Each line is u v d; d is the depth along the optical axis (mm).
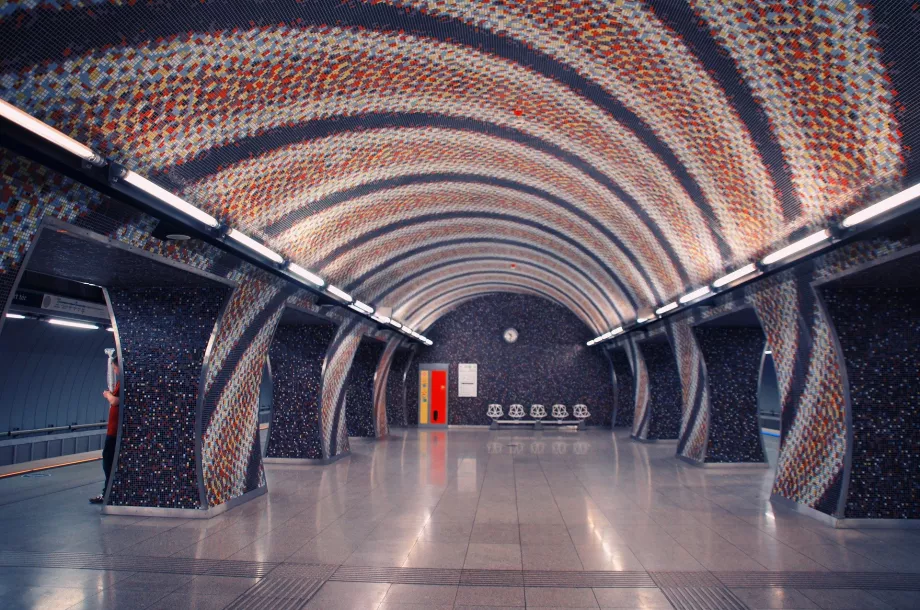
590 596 4992
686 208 8547
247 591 5102
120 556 6125
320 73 5684
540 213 12500
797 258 7164
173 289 8406
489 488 10344
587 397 26688
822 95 4977
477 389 27172
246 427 9359
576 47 5793
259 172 6680
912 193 4836
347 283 12695
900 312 7746
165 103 4879
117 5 3855
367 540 6793
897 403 7676
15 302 10195
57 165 4387
